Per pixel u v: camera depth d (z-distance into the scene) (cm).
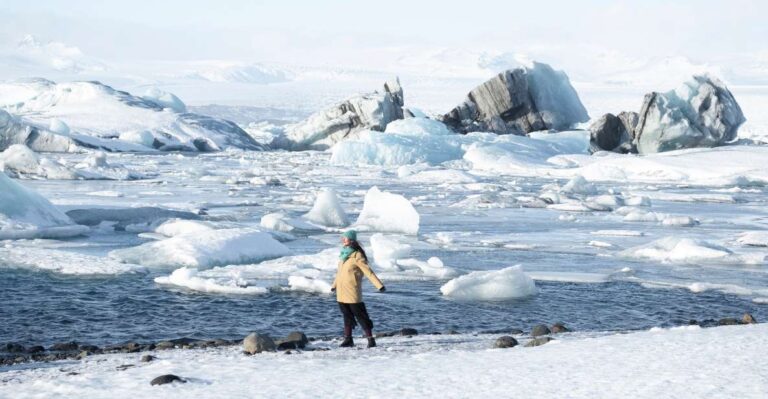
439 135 9112
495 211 4097
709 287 1956
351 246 1145
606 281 2048
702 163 7188
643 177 7150
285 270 1997
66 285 1838
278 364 912
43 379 885
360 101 10781
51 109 11838
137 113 11506
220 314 1573
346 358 981
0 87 15188
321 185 5800
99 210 3067
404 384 748
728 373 729
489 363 861
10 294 1728
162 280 1878
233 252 2214
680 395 646
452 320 1565
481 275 1833
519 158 8150
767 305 1791
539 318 1603
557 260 2431
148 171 6850
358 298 1138
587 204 4344
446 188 5731
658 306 1753
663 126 8581
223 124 11712
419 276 2028
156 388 768
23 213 2731
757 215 4147
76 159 8119
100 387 786
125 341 1352
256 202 4275
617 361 830
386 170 7612
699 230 3409
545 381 734
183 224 2805
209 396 721
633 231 3170
